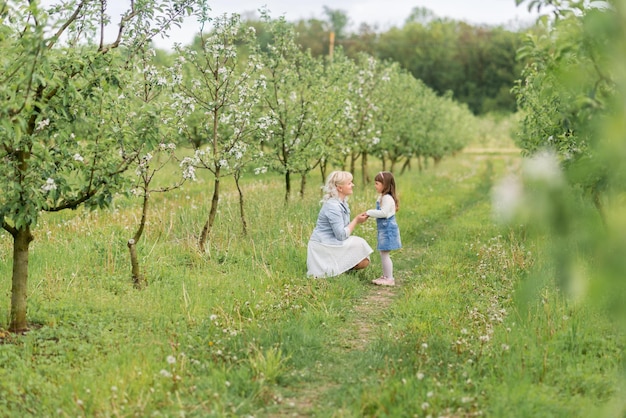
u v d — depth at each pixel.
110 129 7.26
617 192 3.88
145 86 9.20
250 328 7.00
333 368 6.21
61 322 7.21
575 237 3.47
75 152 7.05
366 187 19.62
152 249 10.30
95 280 8.88
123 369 5.75
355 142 19.33
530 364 5.84
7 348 6.30
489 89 107.44
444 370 5.85
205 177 23.58
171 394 5.47
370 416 5.01
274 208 13.98
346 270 9.72
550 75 5.64
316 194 17.50
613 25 3.51
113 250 10.16
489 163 40.00
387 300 8.88
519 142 13.27
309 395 5.62
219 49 10.59
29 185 6.55
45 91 6.79
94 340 6.65
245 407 5.28
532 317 6.99
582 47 4.33
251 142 12.04
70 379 5.62
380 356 6.33
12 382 5.57
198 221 12.75
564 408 4.94
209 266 9.98
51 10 7.17
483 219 15.54
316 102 14.52
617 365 5.73
